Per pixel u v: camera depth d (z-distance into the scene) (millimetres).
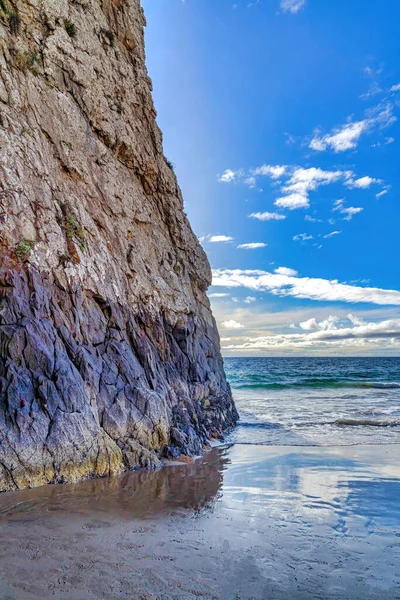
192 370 18438
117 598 4582
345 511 8086
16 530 6180
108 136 15781
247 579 5246
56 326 10242
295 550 6203
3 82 11367
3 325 8992
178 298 18609
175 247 21141
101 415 10414
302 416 24016
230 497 8758
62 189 12641
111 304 12898
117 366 11781
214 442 15625
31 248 10234
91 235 13164
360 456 13461
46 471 8445
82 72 14734
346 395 38719
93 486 8680
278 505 8352
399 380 58281
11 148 10750
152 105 19219
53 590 4629
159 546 6035
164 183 19828
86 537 6137
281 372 75938
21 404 8367
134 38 18312
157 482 9469
